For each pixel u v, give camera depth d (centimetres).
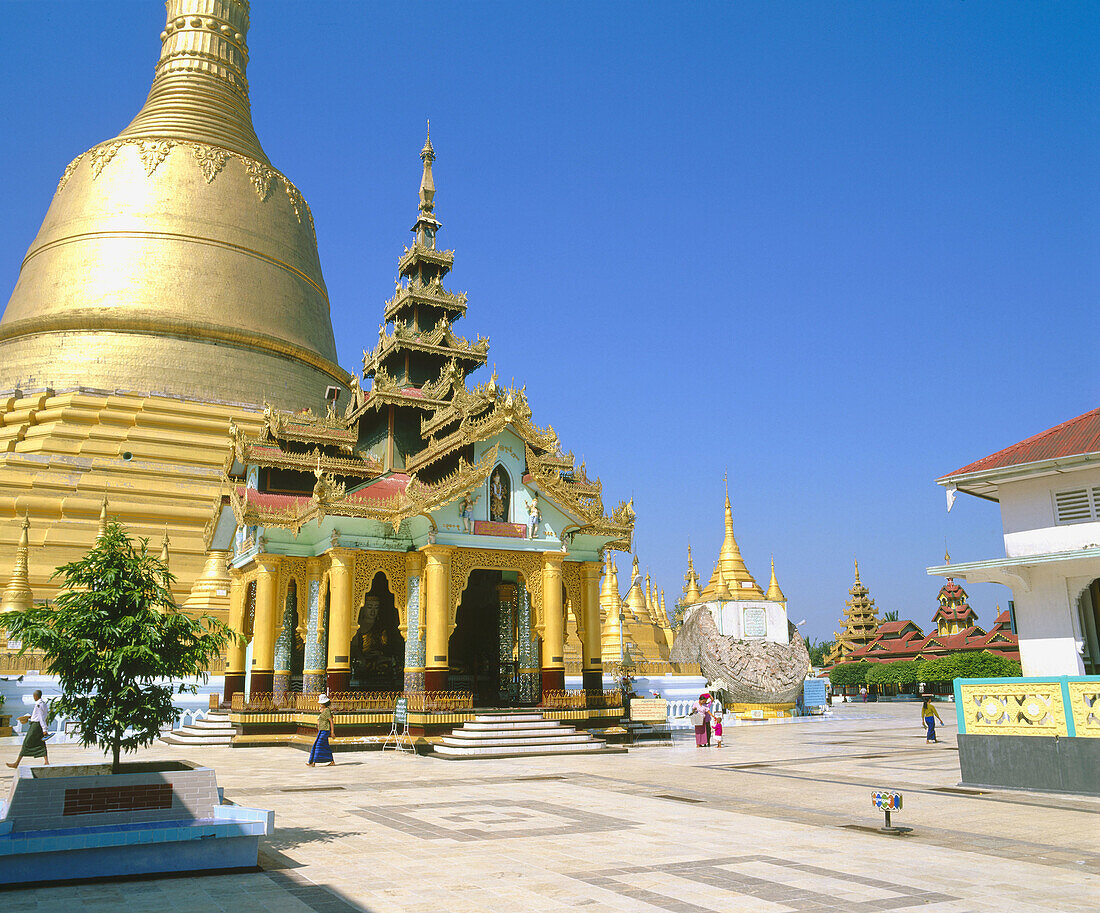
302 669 4000
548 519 3656
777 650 5619
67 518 5347
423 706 3303
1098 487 2152
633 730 3653
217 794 1289
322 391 6956
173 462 5831
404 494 3441
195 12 7719
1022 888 1117
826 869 1224
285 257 7075
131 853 1188
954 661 7888
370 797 1967
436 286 4572
